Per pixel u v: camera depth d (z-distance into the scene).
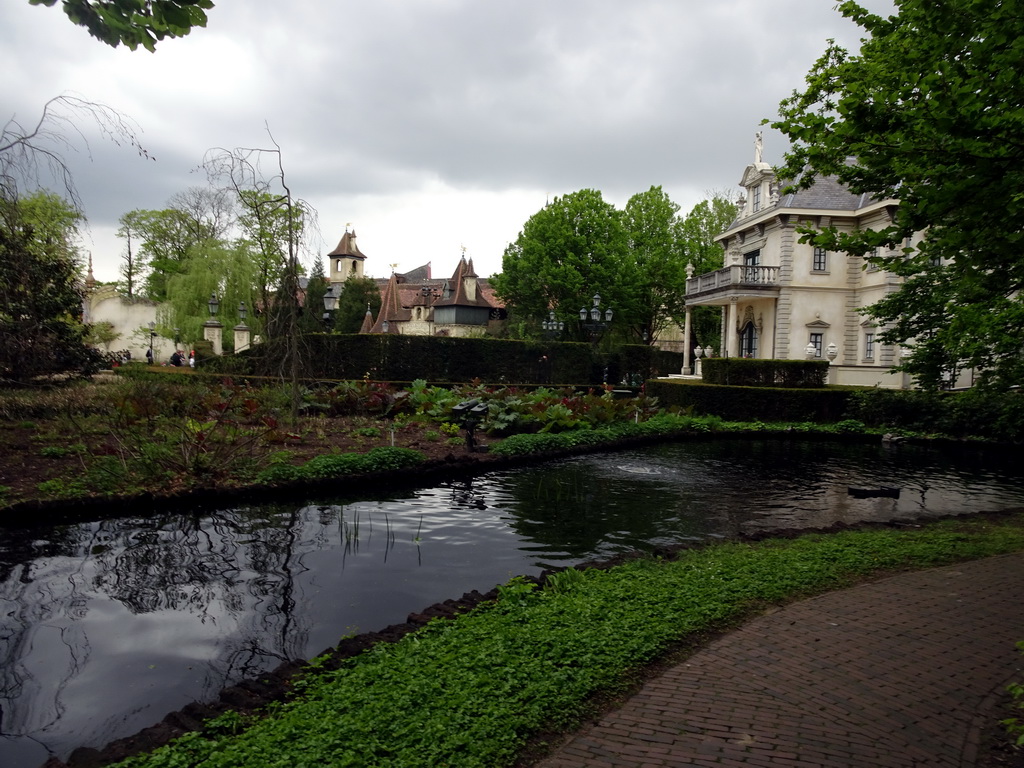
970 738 3.98
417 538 9.47
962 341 10.21
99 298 45.00
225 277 38.44
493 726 3.95
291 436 15.20
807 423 25.34
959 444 21.70
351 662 5.27
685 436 22.28
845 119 5.68
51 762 4.11
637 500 12.27
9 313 14.81
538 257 44.75
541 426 19.92
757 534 9.38
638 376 40.44
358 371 34.16
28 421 15.55
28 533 9.06
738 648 5.25
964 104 4.85
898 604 6.34
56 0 4.43
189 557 8.43
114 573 7.83
